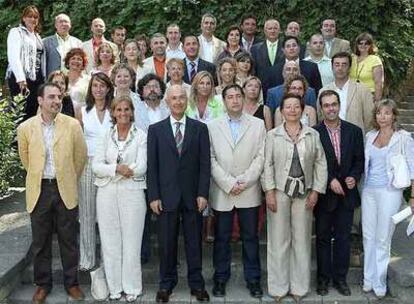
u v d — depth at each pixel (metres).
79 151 5.15
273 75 6.75
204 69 6.90
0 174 6.94
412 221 5.48
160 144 5.13
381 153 5.32
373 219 5.41
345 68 5.93
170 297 5.33
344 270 5.45
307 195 5.25
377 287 5.39
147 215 5.68
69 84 6.16
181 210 5.20
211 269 5.75
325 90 5.50
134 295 5.25
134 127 5.30
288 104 5.16
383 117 5.29
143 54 7.77
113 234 5.23
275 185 5.24
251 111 5.88
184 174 5.13
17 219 6.44
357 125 5.94
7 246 5.75
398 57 9.79
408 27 10.05
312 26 9.44
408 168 5.27
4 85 10.15
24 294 5.38
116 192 5.20
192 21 9.68
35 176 5.04
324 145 5.31
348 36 9.41
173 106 5.13
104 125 5.50
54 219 5.20
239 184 5.18
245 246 5.36
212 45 7.64
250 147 5.25
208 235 6.04
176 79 6.03
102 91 5.46
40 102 5.04
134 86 6.54
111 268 5.25
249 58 6.45
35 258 5.21
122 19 9.67
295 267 5.32
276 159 5.21
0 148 6.85
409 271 5.27
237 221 5.79
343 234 5.39
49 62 7.49
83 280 5.61
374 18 9.44
